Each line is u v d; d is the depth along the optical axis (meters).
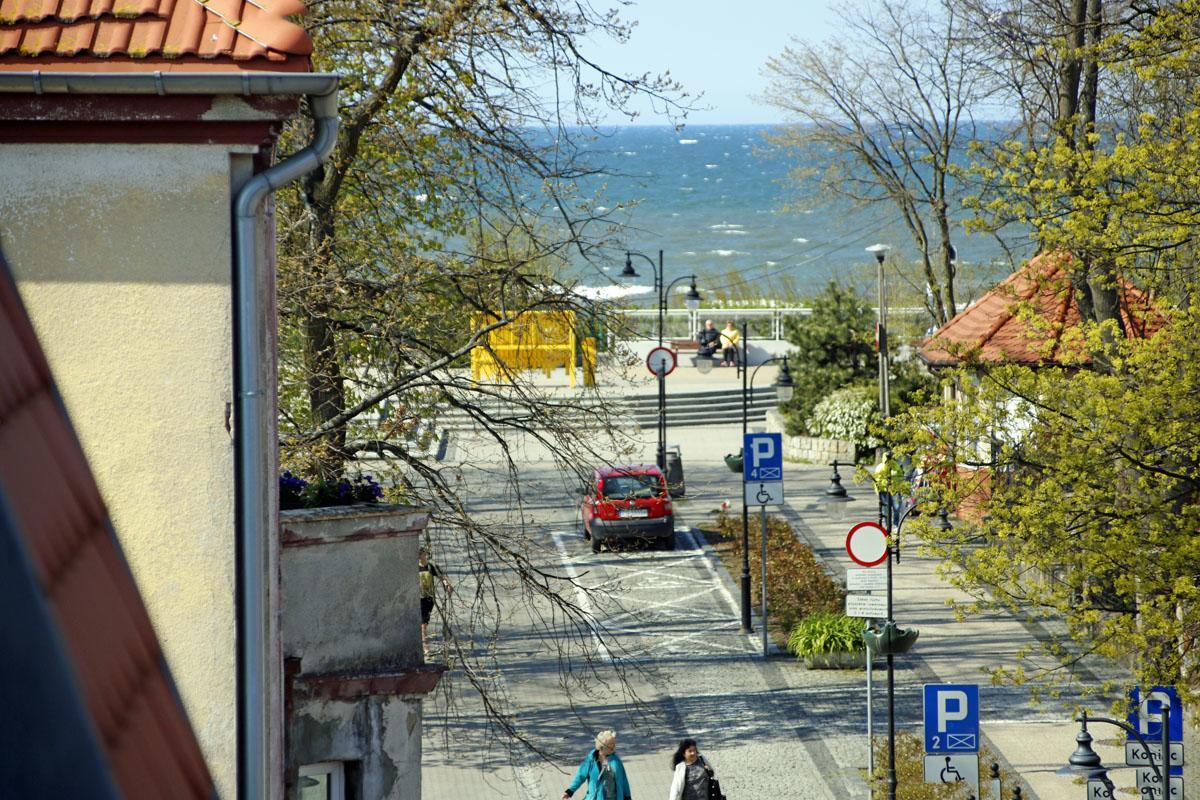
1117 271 29.20
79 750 6.28
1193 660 26.00
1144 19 33.38
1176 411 26.31
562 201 31.52
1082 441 26.88
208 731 9.80
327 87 9.82
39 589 6.68
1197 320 26.86
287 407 31.22
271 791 11.12
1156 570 25.00
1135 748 25.88
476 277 29.58
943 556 27.14
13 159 9.68
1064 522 26.08
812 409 74.75
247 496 9.88
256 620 9.91
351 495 19.02
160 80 9.55
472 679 27.36
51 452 8.56
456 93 31.03
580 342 30.72
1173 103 34.09
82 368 9.71
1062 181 28.52
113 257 9.76
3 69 9.75
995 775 28.48
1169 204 27.72
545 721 36.56
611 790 27.41
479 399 31.22
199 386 9.79
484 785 32.31
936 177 66.75
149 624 9.24
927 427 28.06
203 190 9.82
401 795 17.73
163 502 9.75
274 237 11.12
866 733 35.34
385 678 17.38
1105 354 28.77
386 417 30.73
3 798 5.54
